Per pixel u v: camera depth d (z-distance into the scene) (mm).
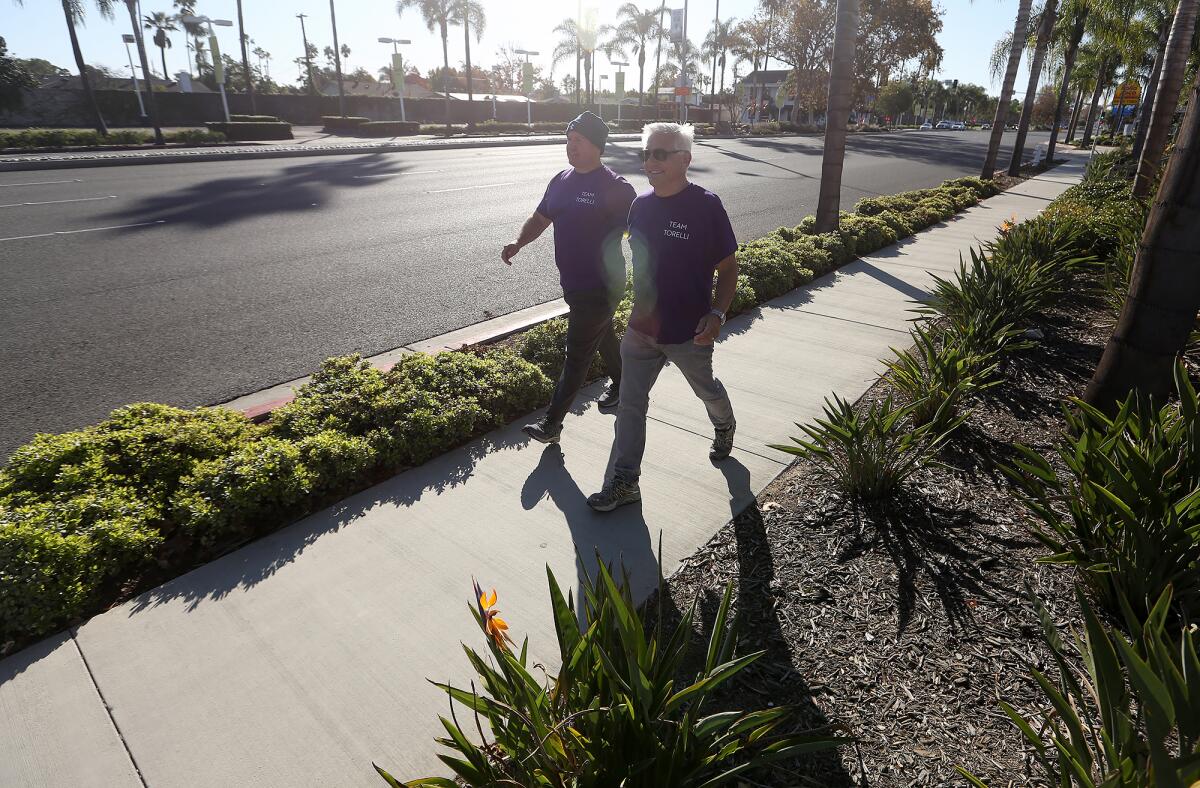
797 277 7816
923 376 4426
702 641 2609
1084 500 2779
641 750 1745
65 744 2229
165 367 5352
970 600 2793
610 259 3699
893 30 53938
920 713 2287
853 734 2211
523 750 1803
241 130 31188
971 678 2418
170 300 6996
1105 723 1745
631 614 1850
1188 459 2664
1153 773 1407
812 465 3855
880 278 8203
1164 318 3623
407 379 4527
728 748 1828
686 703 2160
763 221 12523
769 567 3031
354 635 2678
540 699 1811
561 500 3574
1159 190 3600
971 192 15250
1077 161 29422
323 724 2293
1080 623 2629
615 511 3467
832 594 2852
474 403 4309
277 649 2613
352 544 3238
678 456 3994
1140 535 2426
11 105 37000
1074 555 2648
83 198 13258
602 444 4188
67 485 3312
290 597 2893
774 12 58500
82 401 4758
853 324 6410
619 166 20594
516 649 2572
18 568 2744
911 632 2637
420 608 2818
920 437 3484
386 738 2242
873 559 3059
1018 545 3109
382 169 19469
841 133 9562
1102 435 3311
